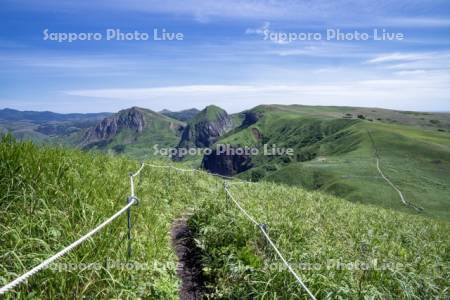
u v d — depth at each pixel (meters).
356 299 6.46
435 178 125.69
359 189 117.50
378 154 161.62
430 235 14.90
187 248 10.10
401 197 107.94
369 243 10.30
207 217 11.41
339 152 195.12
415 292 7.51
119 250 6.81
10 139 9.25
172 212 13.07
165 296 6.84
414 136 194.75
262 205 14.45
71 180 8.55
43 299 5.39
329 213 15.77
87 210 7.59
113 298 5.71
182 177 18.12
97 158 13.58
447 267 9.74
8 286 3.89
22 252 5.96
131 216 8.73
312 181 139.88
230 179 23.78
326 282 6.79
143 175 15.27
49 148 10.37
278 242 8.98
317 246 9.23
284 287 6.89
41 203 7.45
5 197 7.35
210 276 8.23
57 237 6.58
